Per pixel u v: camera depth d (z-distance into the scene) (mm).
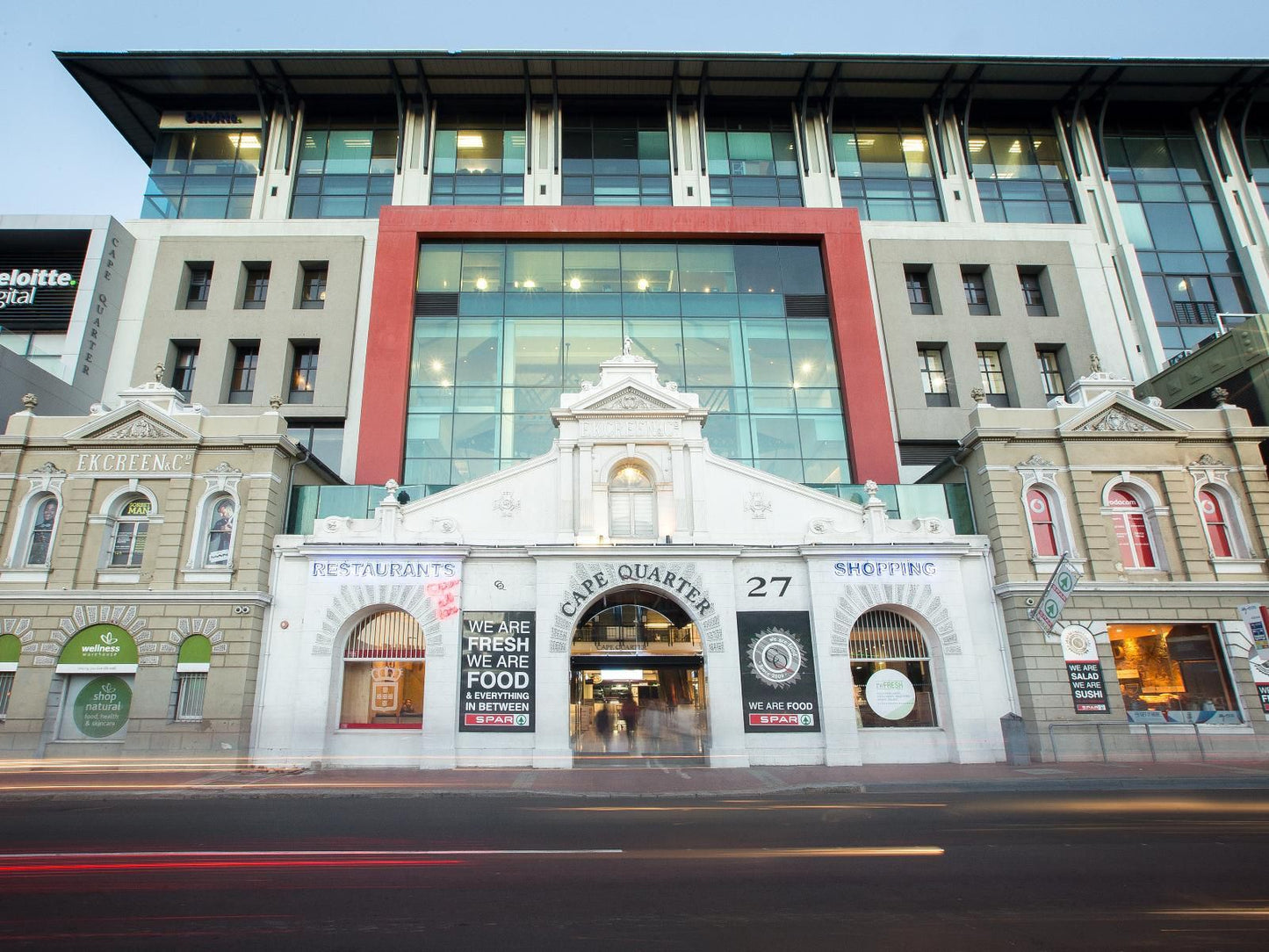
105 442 22828
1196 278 37656
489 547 22078
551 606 21578
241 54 34781
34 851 9711
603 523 22781
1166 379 30641
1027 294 36281
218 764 20062
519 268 33656
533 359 32156
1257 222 38406
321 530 22734
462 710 20844
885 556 22516
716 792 15648
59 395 28703
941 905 7297
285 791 16109
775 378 32344
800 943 6152
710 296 33531
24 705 20672
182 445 22844
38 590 21406
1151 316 35562
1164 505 23625
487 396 31531
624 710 21484
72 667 20969
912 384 33156
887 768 19797
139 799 15633
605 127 38469
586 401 23562
